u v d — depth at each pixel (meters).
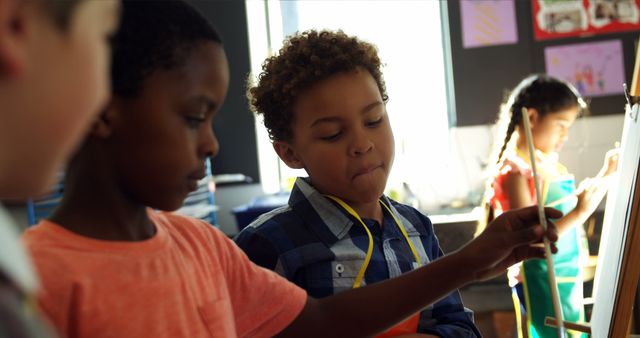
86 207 0.52
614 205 1.06
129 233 0.54
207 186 3.38
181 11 0.52
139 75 0.49
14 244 0.26
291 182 3.53
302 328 0.71
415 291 0.71
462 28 3.35
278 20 3.44
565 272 1.81
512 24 3.32
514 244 0.69
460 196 3.40
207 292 0.60
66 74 0.27
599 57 3.28
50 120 0.27
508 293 3.03
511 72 3.34
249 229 0.99
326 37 0.96
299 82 0.92
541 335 1.80
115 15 0.32
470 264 0.71
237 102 3.50
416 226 1.06
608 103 3.28
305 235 0.95
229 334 0.61
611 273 0.87
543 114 1.94
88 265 0.50
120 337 0.50
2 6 0.25
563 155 3.30
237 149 3.54
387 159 0.93
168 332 0.54
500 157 2.08
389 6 3.35
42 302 0.47
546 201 1.89
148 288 0.53
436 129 3.42
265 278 0.71
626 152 0.97
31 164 0.27
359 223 0.96
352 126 0.90
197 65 0.51
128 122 0.50
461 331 0.94
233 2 3.44
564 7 3.28
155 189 0.52
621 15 3.25
